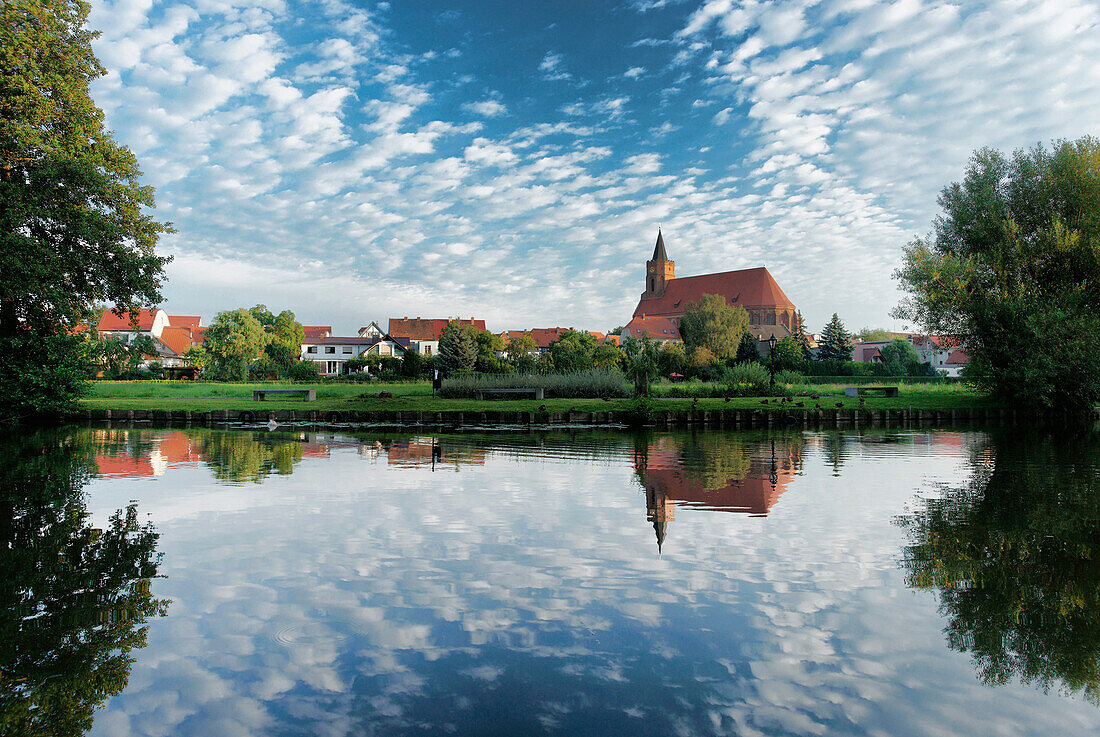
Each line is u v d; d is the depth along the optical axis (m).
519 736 3.11
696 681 3.70
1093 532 7.04
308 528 7.08
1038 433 20.84
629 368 37.84
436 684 3.66
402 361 55.91
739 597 5.01
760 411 25.11
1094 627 4.50
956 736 3.16
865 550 6.31
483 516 7.66
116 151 23.19
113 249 21.27
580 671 3.81
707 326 69.38
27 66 20.48
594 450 14.89
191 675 3.77
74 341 23.17
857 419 26.47
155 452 14.29
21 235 19.05
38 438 17.73
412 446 15.71
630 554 6.11
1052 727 3.24
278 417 24.55
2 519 7.54
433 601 4.90
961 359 84.81
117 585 5.25
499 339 72.38
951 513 7.98
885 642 4.25
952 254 28.77
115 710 3.37
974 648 4.17
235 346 59.28
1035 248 27.14
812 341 108.19
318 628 4.41
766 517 7.68
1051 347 25.67
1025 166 27.95
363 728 3.19
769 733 3.15
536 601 4.90
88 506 8.26
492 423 23.53
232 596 5.02
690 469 11.73
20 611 4.71
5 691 3.57
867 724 3.26
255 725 3.22
